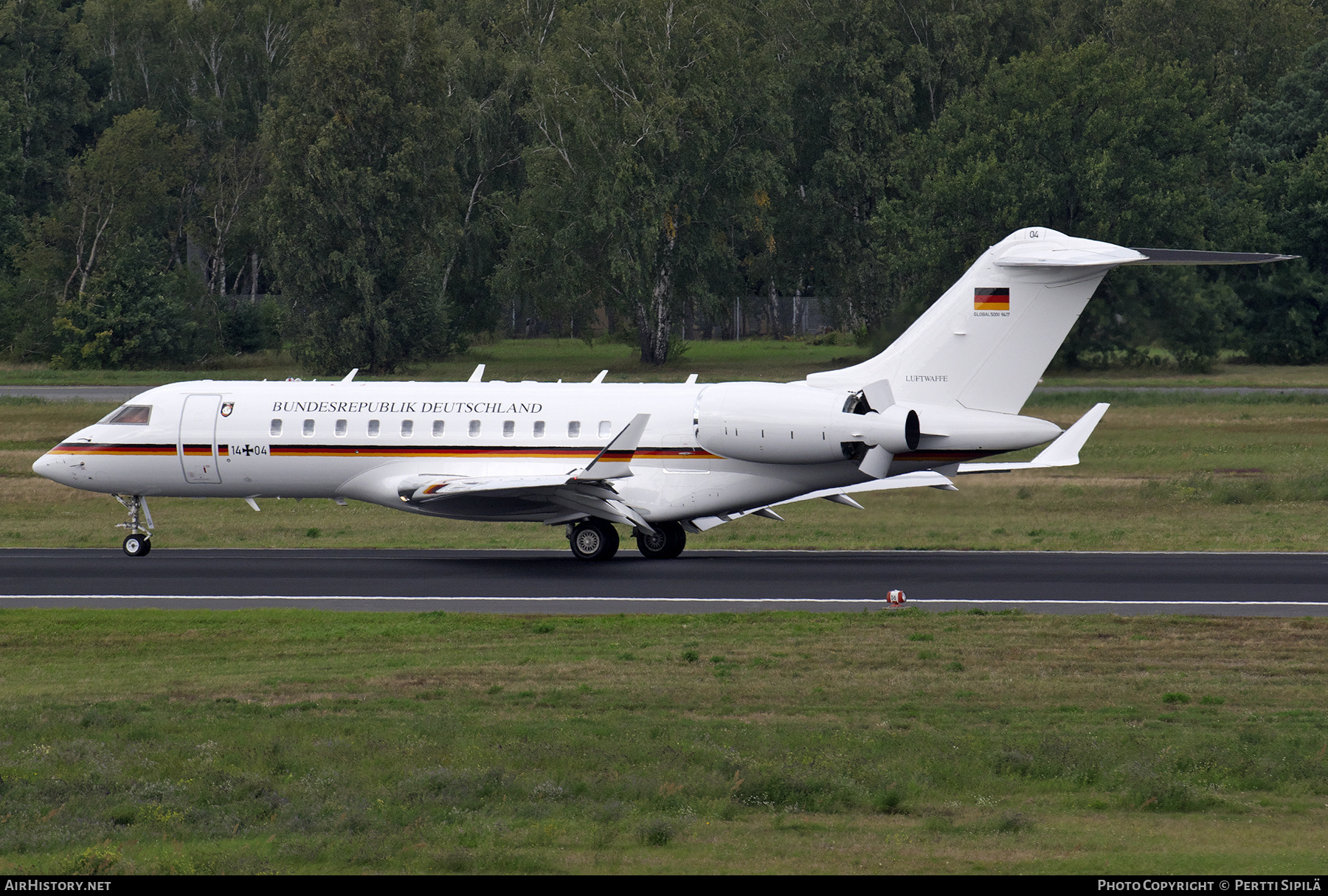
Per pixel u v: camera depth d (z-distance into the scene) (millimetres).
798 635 70000
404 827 38188
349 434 103375
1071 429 99562
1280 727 51875
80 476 105750
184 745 49125
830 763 45094
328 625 73500
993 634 69625
